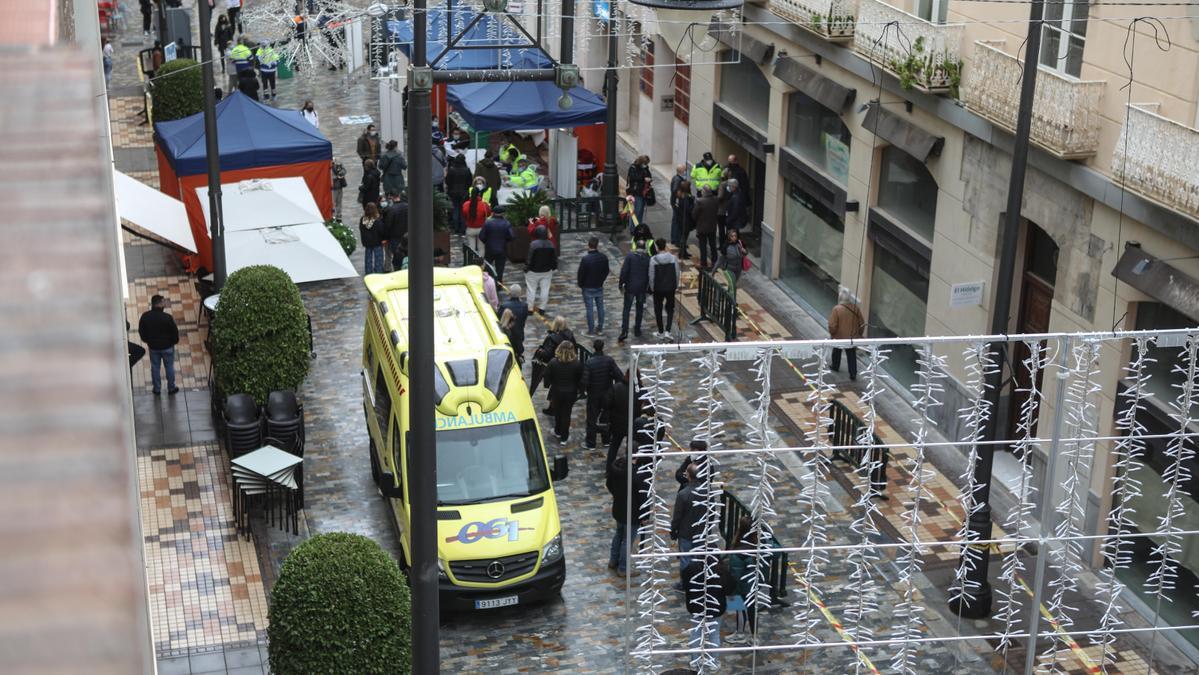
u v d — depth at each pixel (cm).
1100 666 1562
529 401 1748
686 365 2253
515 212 2783
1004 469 1942
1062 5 1825
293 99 3759
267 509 1825
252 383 1964
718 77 2988
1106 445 1722
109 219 126
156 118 3306
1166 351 1680
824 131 2564
